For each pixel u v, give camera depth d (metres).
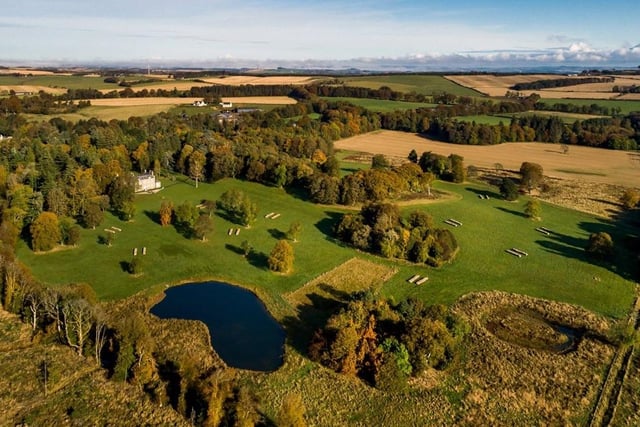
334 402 53.16
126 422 48.44
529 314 73.50
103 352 59.31
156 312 71.38
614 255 94.50
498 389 56.38
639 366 61.41
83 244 92.94
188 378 52.62
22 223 94.56
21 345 59.81
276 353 62.50
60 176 117.88
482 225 109.44
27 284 68.00
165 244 94.25
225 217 110.56
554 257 93.38
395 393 54.84
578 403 54.34
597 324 70.69
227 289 79.00
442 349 59.19
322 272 84.88
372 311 64.06
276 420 50.06
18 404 49.72
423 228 95.25
